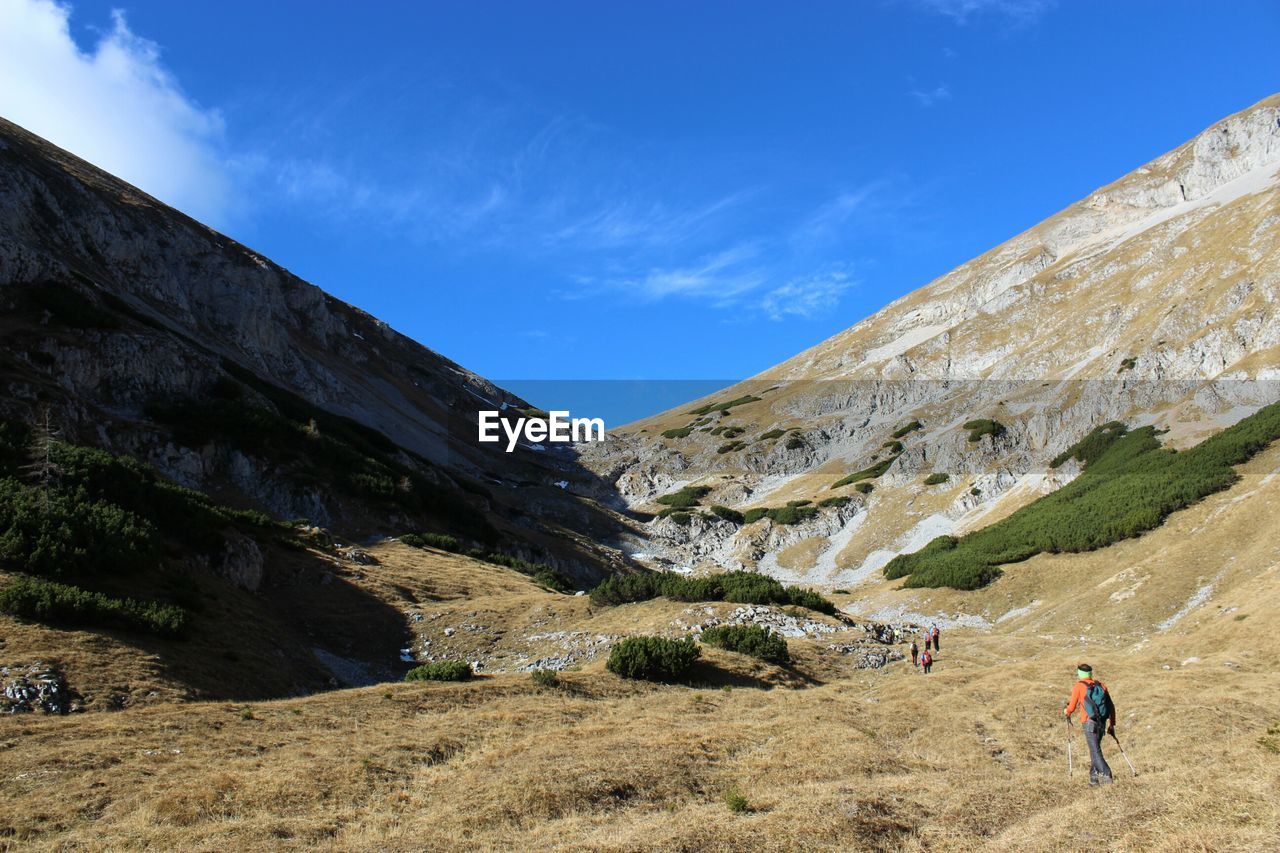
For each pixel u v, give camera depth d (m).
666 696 29.09
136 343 63.88
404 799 16.41
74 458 40.00
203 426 62.81
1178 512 70.75
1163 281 150.62
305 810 15.66
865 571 110.38
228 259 113.00
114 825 14.45
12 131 97.94
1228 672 31.17
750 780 18.12
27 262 62.97
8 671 22.84
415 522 69.50
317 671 35.88
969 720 25.19
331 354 135.25
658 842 12.78
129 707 23.33
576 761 18.50
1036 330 172.00
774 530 125.31
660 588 47.75
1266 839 10.18
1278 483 61.19
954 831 13.32
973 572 75.94
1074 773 17.47
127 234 95.25
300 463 66.25
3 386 48.25
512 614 47.31
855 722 24.88
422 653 42.19
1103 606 59.62
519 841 13.71
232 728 21.41
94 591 30.61
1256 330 112.06
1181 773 14.73
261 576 45.31
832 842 12.87
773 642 37.09
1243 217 152.50
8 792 15.77
